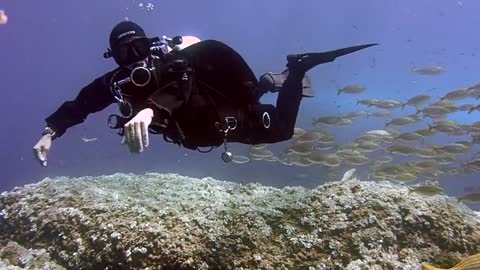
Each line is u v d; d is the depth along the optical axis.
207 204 1.95
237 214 1.83
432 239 1.70
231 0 42.12
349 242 1.68
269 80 2.08
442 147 3.67
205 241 1.66
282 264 1.62
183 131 1.57
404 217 1.75
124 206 1.88
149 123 1.32
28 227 2.05
